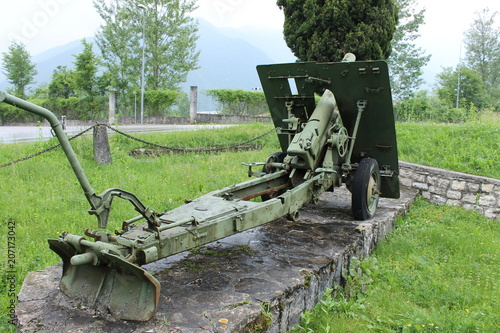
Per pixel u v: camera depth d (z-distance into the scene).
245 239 4.84
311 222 5.61
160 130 15.23
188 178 8.27
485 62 39.69
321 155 5.75
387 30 13.08
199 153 11.54
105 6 26.14
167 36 27.66
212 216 3.69
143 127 17.17
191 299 3.27
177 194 7.26
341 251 4.49
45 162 8.95
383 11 12.88
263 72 6.02
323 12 12.80
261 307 3.17
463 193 7.91
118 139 11.59
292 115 6.12
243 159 10.54
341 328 3.63
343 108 5.99
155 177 8.39
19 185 7.25
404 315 3.93
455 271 5.06
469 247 5.75
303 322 3.65
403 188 8.84
